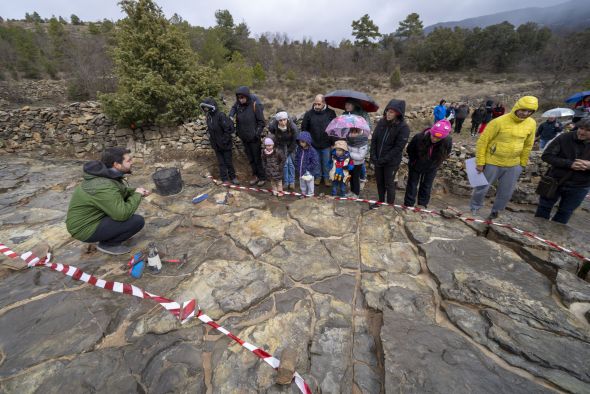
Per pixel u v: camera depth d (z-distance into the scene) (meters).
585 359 1.88
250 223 3.68
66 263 2.90
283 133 4.41
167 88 6.21
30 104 15.99
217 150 4.85
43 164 5.91
